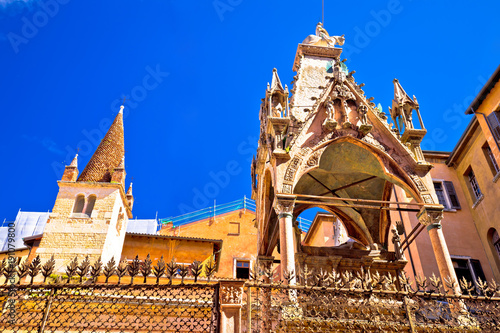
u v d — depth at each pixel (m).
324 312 10.76
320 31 24.67
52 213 29.20
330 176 21.73
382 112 19.23
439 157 28.75
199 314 14.98
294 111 20.05
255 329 10.23
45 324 9.11
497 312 11.01
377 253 18.77
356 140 18.30
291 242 14.80
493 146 23.84
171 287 9.70
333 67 21.30
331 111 18.59
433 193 17.38
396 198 25.91
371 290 10.78
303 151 17.41
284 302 11.79
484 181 25.52
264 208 20.06
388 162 18.19
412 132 18.86
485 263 25.02
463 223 26.31
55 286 9.23
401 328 11.13
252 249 43.66
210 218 45.72
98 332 13.70
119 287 9.45
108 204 30.14
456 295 11.16
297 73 21.88
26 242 29.08
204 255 32.88
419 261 23.64
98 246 28.05
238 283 9.98
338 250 18.77
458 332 11.73
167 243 33.09
